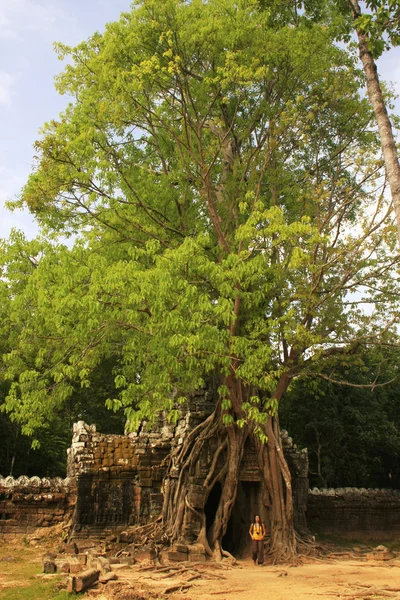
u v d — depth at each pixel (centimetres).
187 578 1421
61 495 2300
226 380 1872
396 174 1099
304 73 1912
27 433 1561
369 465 3375
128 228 1881
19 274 1667
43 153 1731
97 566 1440
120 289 1399
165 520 2012
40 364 1619
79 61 1970
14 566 1702
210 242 1870
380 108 1157
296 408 3378
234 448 1942
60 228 1939
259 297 1627
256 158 2052
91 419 3456
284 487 1920
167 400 1430
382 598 1154
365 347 2023
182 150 2055
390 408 3525
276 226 1555
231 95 2038
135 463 2288
